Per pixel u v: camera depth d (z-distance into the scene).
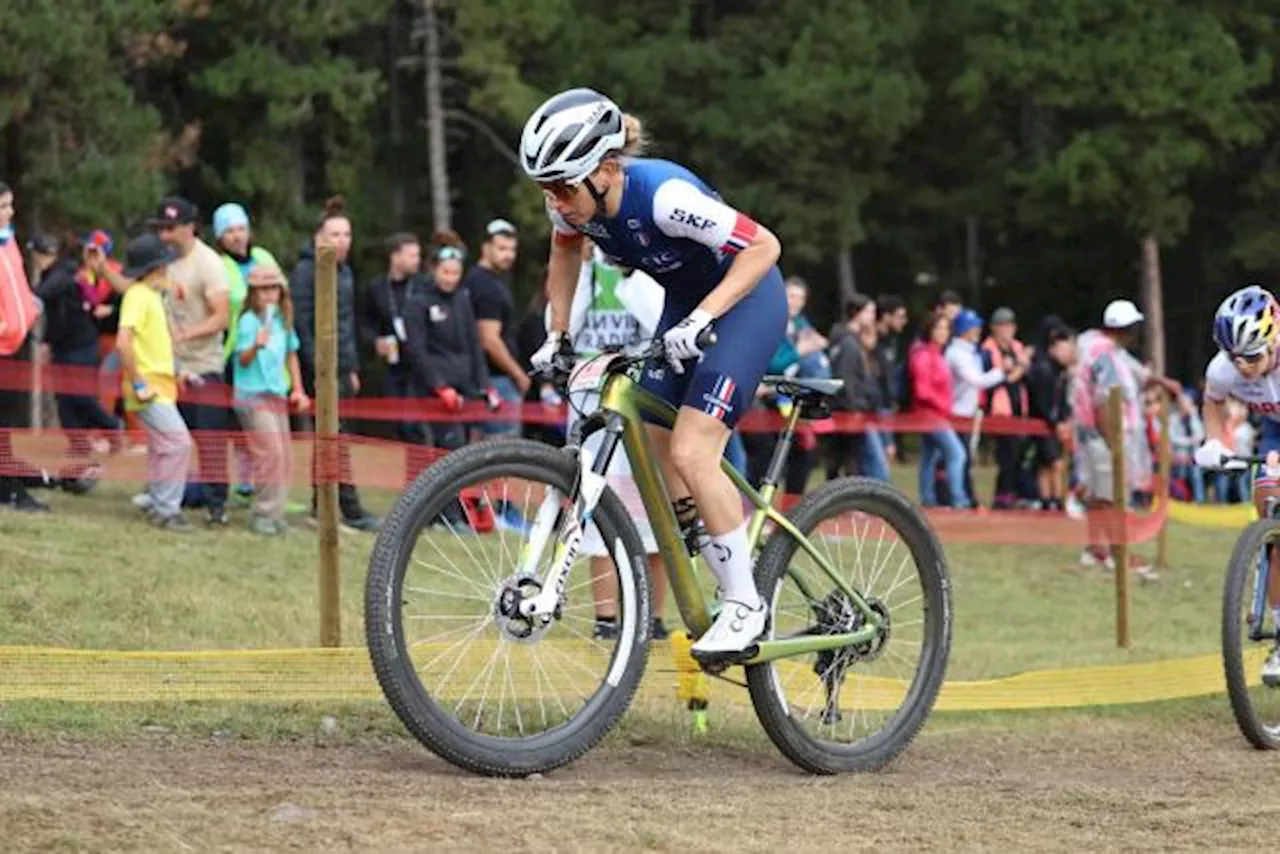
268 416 13.37
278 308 13.70
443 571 7.63
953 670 11.68
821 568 8.13
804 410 8.21
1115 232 44.72
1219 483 24.41
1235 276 46.25
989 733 9.76
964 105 40.34
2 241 12.76
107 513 13.68
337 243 14.43
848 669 8.23
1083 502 19.36
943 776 8.28
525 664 8.46
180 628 10.45
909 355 18.88
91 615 10.44
